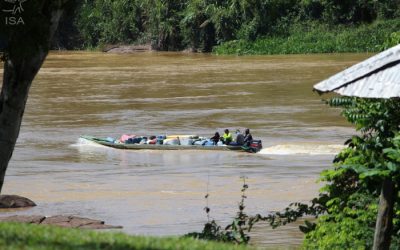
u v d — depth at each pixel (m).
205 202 50.38
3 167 25.58
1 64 158.50
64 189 55.66
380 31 183.62
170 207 49.19
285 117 88.50
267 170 61.84
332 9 194.25
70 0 25.83
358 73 22.42
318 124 83.38
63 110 97.69
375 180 25.36
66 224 43.66
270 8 196.50
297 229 40.94
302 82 120.19
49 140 77.94
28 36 24.83
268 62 160.38
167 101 103.88
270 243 38.38
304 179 57.38
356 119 29.34
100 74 142.75
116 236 21.92
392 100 28.66
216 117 90.06
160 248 20.75
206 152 72.06
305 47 184.62
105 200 51.78
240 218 31.08
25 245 19.61
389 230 24.62
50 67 162.00
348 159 28.36
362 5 194.25
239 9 198.88
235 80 126.12
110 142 75.38
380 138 28.31
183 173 61.84
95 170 63.59
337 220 28.92
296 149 70.38
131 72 145.88
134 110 96.81
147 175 61.22
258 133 79.44
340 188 29.86
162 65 161.00
